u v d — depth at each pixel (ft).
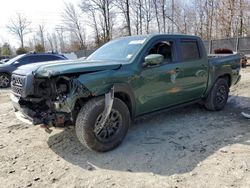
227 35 119.34
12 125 17.38
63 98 11.82
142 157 12.30
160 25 130.11
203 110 19.98
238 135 14.65
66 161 12.09
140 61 14.14
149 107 14.94
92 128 12.25
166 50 15.79
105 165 11.64
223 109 20.27
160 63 15.01
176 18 134.00
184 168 11.14
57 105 11.94
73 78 11.93
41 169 11.40
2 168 11.53
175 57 16.03
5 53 159.02
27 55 40.32
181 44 16.58
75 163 11.88
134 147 13.43
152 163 11.69
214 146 13.23
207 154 12.35
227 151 12.56
